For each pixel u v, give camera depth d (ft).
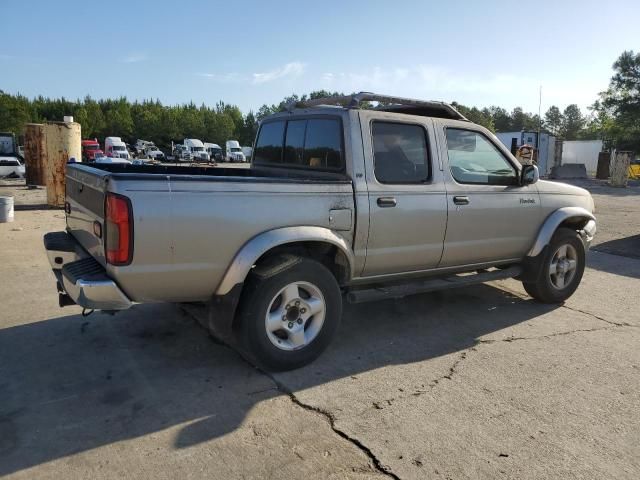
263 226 12.71
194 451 9.93
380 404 11.93
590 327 17.63
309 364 14.01
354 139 14.37
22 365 13.53
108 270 11.59
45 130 43.16
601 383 13.30
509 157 18.10
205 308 13.98
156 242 11.44
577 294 21.93
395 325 17.40
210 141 313.73
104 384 12.60
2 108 215.92
